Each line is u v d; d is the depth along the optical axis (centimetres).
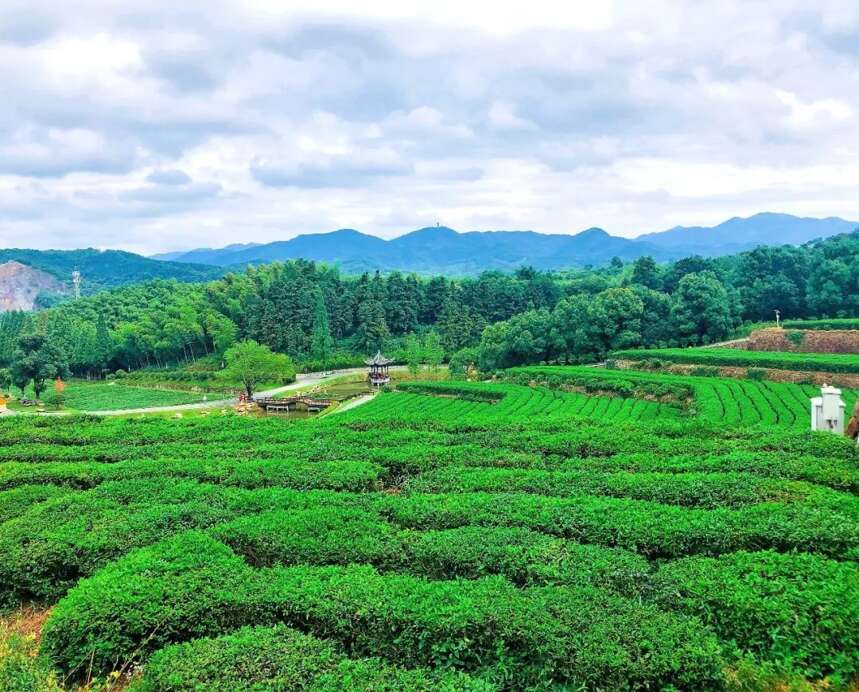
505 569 1510
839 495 1819
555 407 6181
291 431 3206
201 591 1415
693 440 2594
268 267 17462
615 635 1162
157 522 1866
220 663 1160
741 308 9981
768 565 1395
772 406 5000
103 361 13625
